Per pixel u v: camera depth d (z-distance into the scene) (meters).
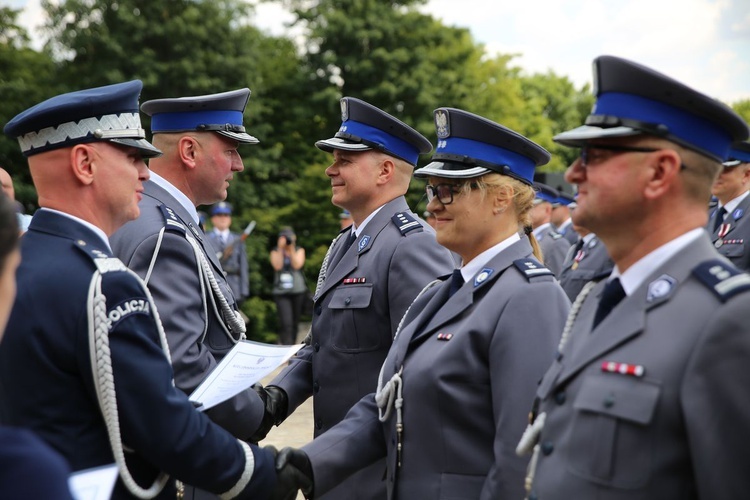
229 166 3.40
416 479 2.37
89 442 2.05
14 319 2.01
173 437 2.09
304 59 17.92
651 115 1.73
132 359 2.06
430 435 2.36
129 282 2.11
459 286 2.56
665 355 1.62
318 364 3.35
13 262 1.28
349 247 3.48
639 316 1.70
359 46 17.67
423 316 2.55
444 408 2.34
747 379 1.54
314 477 2.55
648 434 1.61
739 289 1.59
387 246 3.26
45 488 1.10
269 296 16.30
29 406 2.02
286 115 17.83
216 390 2.52
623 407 1.63
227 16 15.77
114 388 2.04
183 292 2.91
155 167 3.32
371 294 3.22
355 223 3.52
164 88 15.41
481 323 2.33
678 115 1.72
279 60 18.00
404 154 3.44
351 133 3.42
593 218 1.79
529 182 2.54
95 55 15.52
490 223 2.50
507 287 2.37
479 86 20.17
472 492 2.31
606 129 1.75
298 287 11.93
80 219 2.20
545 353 2.23
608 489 1.64
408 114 17.95
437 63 18.72
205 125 3.29
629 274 1.78
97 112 2.22
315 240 16.78
